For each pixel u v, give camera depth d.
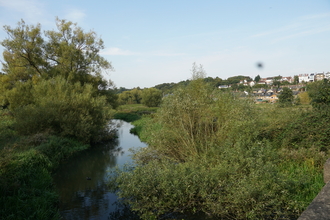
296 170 6.30
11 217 4.96
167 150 8.88
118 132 20.20
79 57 24.81
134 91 77.00
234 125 7.98
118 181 6.05
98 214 5.90
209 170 6.50
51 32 24.70
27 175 7.24
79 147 13.55
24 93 19.81
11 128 14.91
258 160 5.80
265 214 4.87
